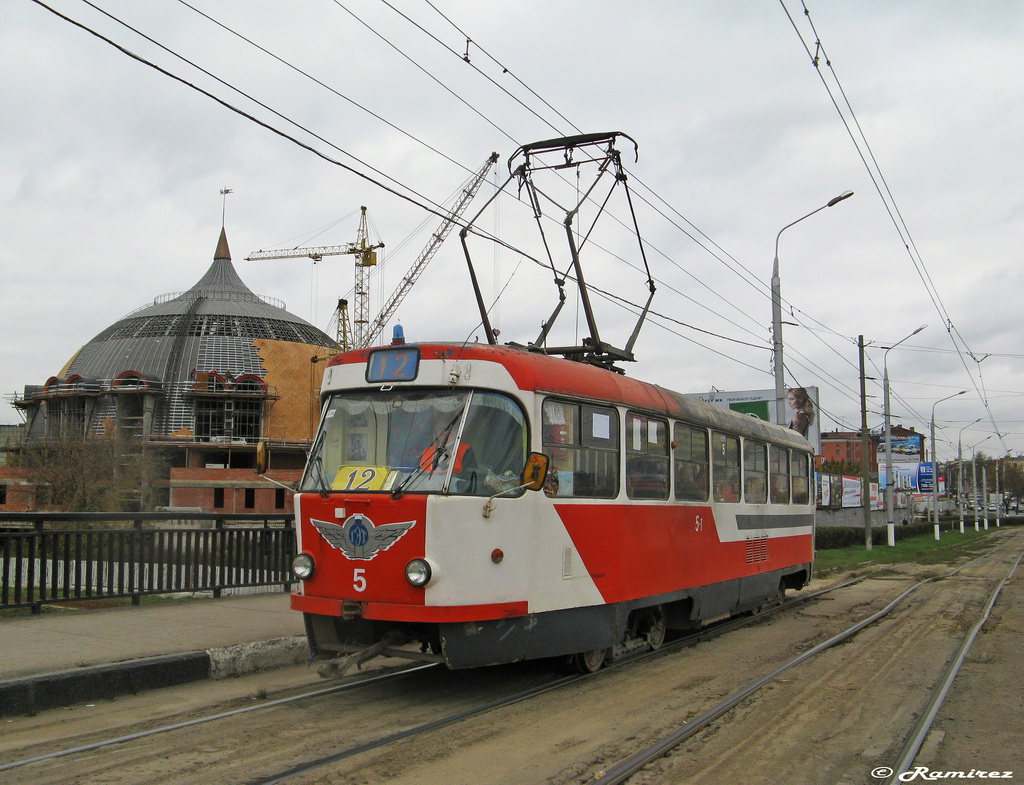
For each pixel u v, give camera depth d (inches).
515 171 514.9
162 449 3511.3
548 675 360.5
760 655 427.2
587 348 421.4
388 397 322.0
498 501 304.7
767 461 584.4
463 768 233.3
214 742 252.5
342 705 302.7
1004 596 723.4
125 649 337.4
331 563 308.8
